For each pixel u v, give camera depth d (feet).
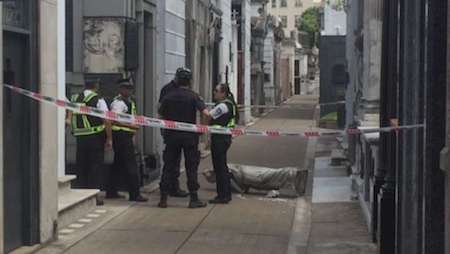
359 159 41.91
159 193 43.45
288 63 221.87
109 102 41.19
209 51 75.05
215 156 39.81
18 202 27.40
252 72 134.62
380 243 26.02
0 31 24.22
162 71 50.98
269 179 42.96
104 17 43.93
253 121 116.67
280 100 183.73
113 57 43.96
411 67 21.68
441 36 18.51
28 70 27.48
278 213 37.55
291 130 97.19
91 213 36.24
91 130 38.42
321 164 60.03
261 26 137.69
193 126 32.78
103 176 39.58
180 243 30.25
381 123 28.55
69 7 43.93
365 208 35.47
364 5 39.40
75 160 41.47
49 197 29.14
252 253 28.71
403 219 21.86
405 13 22.06
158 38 50.60
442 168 16.71
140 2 46.32
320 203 40.52
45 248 28.58
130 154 39.96
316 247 29.60
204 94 71.56
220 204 39.88
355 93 49.01
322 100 99.45
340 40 98.12
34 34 27.73
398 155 23.40
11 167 26.68
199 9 67.62
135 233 31.96
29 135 27.66
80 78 43.91
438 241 18.24
